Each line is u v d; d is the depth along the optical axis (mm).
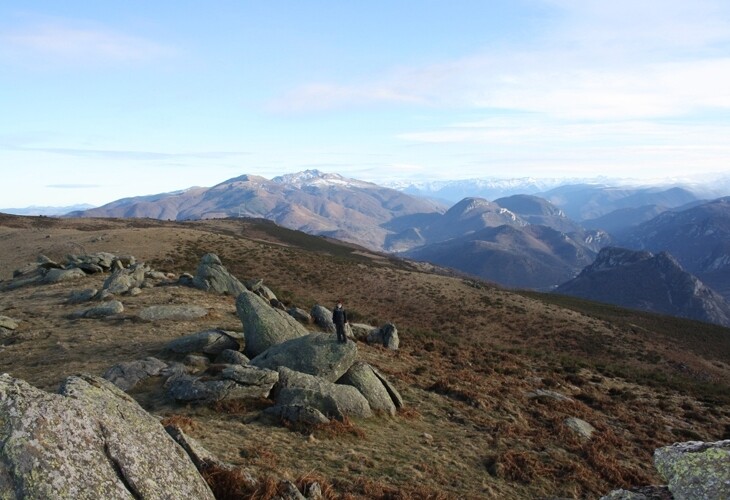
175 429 10766
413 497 14164
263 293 45344
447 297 81188
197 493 8414
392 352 35125
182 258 80312
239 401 19328
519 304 82312
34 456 6555
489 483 17047
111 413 8461
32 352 25766
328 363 22422
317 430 18016
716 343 85250
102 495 6750
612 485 19000
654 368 63312
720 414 35719
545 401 28906
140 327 30953
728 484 7301
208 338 25484
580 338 69938
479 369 35312
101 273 52969
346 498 12984
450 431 21766
